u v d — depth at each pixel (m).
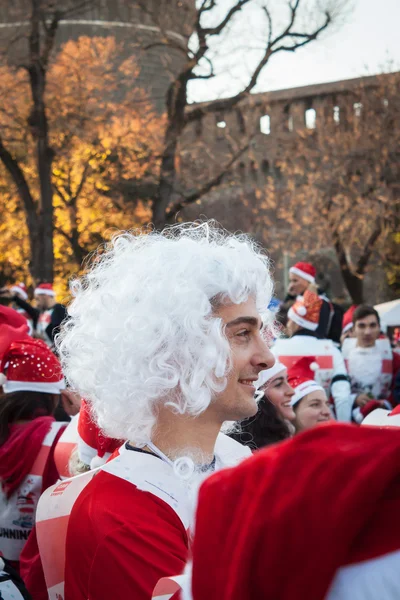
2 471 2.58
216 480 0.80
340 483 0.68
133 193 26.03
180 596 1.03
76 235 23.77
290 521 0.68
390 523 0.67
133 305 1.35
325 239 23.38
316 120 25.67
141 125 21.50
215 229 1.56
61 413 3.66
